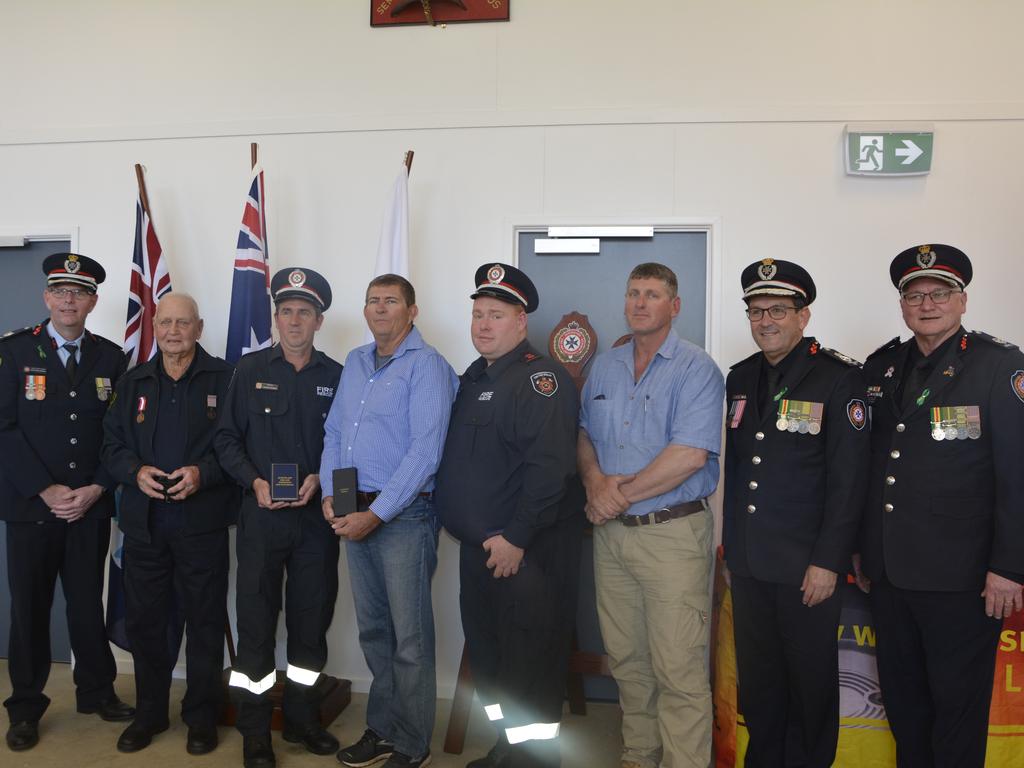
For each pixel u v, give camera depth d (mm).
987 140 2895
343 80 3201
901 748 2141
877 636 2166
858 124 2916
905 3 2939
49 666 2717
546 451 2168
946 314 2033
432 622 2463
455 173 3129
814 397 2133
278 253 3227
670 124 3027
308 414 2574
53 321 2754
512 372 2305
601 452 2389
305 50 3225
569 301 3135
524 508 2158
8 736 2623
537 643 2234
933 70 2928
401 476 2297
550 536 2297
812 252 2965
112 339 3338
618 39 3059
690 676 2221
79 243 3346
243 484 2496
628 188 3047
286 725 2648
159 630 2648
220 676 2705
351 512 2297
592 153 3064
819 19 2973
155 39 3312
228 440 2545
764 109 2971
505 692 2244
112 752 2604
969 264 2064
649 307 2281
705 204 3012
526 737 2232
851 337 2947
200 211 3279
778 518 2139
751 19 3000
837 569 2020
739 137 2998
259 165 3232
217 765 2523
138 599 2602
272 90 3244
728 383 2428
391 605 2393
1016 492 1905
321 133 3201
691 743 2197
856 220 2947
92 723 2811
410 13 3145
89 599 2777
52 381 2705
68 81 3363
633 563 2285
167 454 2594
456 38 3135
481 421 2283
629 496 2234
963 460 1989
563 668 2309
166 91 3307
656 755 2396
